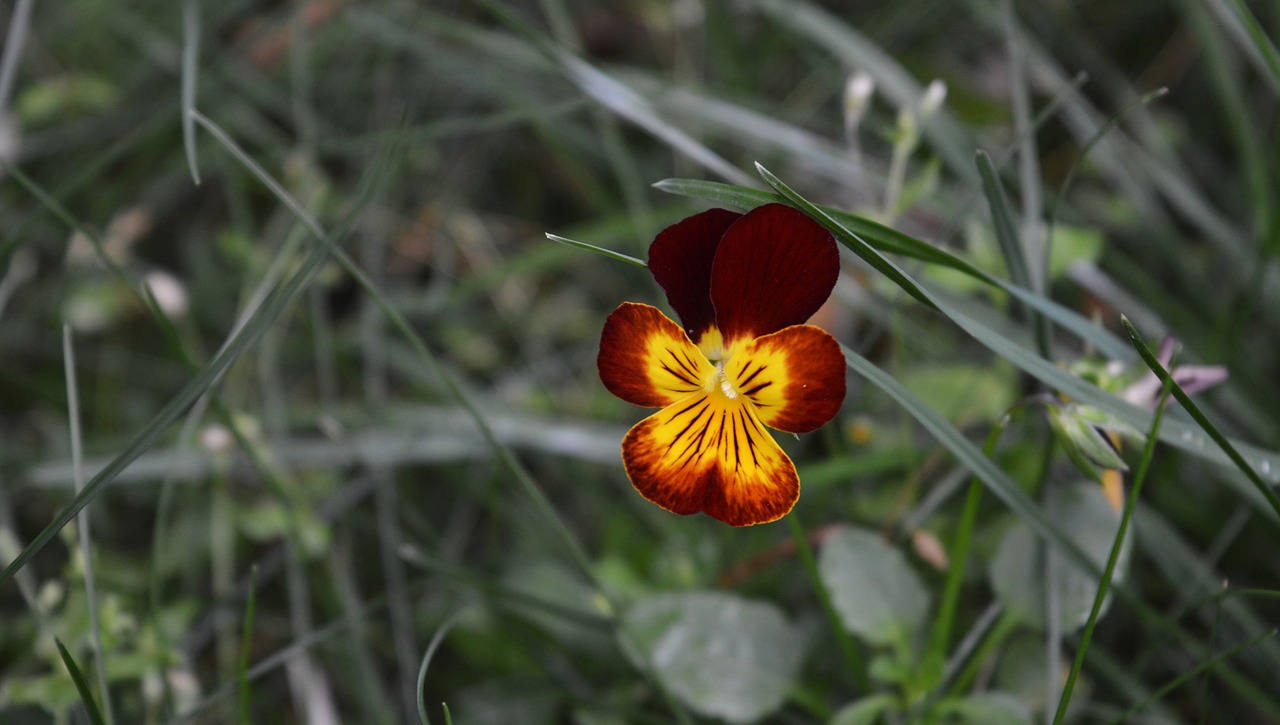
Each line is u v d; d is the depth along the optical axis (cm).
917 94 49
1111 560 35
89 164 46
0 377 53
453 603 45
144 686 41
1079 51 61
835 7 64
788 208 34
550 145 56
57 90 57
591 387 54
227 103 58
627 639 40
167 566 46
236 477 48
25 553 35
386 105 60
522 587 44
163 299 49
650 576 45
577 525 49
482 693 43
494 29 64
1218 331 45
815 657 42
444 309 56
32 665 44
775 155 51
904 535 42
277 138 60
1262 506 41
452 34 56
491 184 63
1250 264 49
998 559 39
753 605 41
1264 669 42
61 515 36
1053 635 38
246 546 48
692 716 42
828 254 34
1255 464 36
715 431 34
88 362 55
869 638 39
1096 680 42
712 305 35
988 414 43
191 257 59
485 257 58
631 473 34
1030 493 39
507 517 48
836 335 48
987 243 42
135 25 60
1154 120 58
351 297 58
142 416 52
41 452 48
